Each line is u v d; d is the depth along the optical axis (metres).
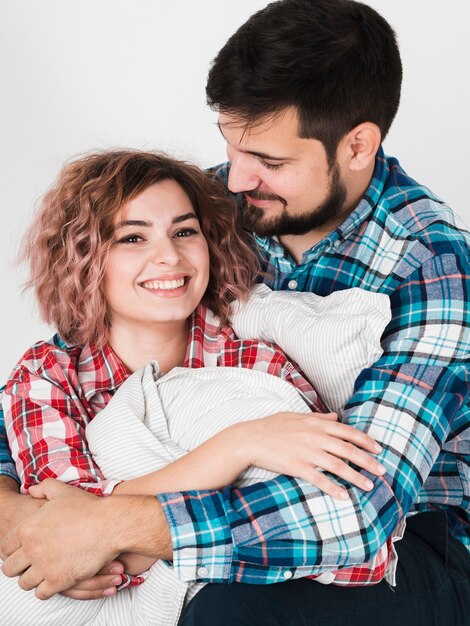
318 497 1.43
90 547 1.43
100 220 1.75
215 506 1.41
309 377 1.78
